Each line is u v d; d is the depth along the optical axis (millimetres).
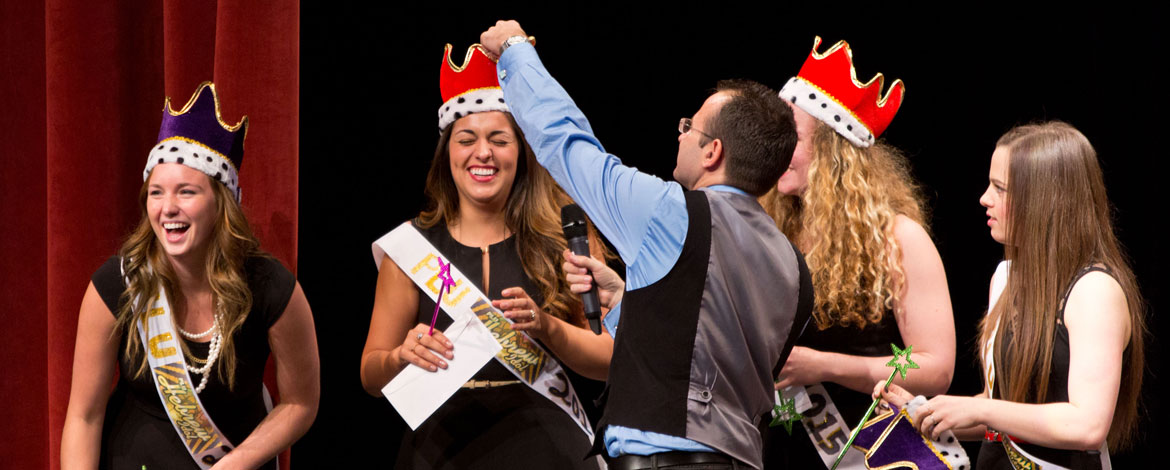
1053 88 3873
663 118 4059
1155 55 3736
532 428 2303
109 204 2639
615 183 1816
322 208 4062
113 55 2641
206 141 2184
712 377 1752
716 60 4043
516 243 2434
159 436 2209
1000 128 3945
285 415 2270
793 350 2195
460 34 4020
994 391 2145
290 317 2215
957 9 3951
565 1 4035
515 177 2471
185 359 2195
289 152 2551
